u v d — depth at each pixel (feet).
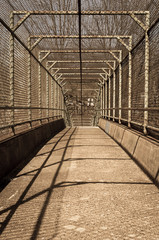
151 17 17.99
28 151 21.45
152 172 14.21
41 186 13.10
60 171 16.12
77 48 34.83
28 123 25.00
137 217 9.35
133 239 7.72
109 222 8.93
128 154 21.80
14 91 19.24
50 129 39.45
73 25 24.75
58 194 11.89
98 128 60.54
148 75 18.35
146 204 10.62
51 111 46.70
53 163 18.48
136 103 23.07
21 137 19.52
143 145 17.25
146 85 18.37
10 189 12.66
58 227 8.58
